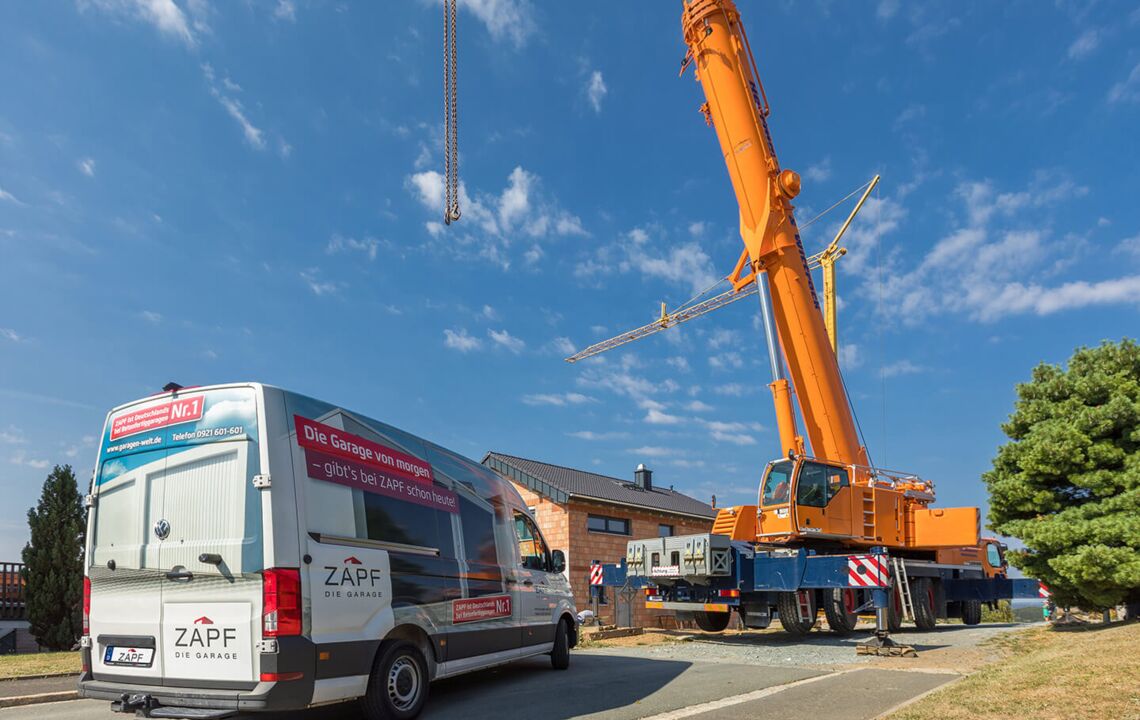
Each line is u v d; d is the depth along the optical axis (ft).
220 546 19.90
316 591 20.12
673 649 42.27
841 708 22.94
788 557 46.09
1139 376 42.16
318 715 24.53
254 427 20.33
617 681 29.84
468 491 28.66
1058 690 21.71
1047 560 40.01
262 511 19.65
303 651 19.43
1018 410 44.19
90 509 22.48
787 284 51.26
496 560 29.37
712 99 54.03
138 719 20.58
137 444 22.02
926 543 52.42
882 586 39.58
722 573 47.11
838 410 50.37
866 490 50.90
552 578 33.96
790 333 51.19
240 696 18.95
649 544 51.06
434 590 24.98
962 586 59.00
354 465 22.74
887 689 26.14
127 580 21.20
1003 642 40.50
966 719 19.30
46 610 54.75
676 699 25.48
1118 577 36.32
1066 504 41.19
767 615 47.98
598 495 70.23
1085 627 42.45
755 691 26.84
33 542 56.49
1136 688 21.08
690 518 78.64
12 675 33.17
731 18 54.29
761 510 49.52
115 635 21.24
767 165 51.67
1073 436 39.83
